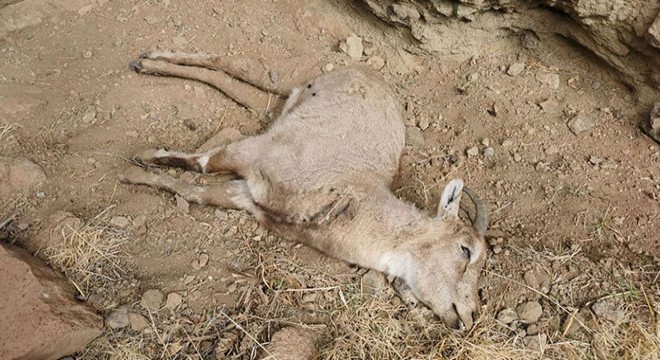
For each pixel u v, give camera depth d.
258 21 1.95
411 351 1.46
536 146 1.78
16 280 1.31
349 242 1.57
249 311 1.46
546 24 1.81
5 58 1.76
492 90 1.87
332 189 1.58
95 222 1.53
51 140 1.66
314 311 1.49
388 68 1.95
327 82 1.75
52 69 1.77
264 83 1.84
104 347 1.36
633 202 1.67
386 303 1.55
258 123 1.81
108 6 1.90
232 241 1.57
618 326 1.48
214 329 1.42
